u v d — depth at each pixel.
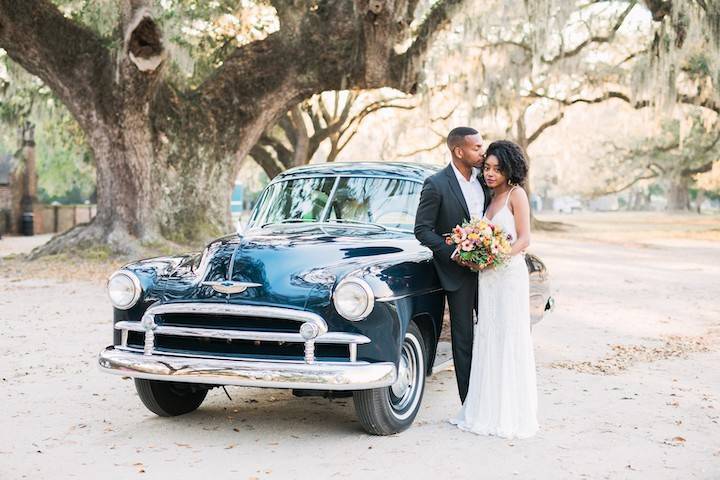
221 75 20.33
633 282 15.85
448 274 5.52
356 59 18.78
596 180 60.34
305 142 31.31
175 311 5.09
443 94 33.25
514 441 5.19
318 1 19.67
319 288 4.98
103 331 9.72
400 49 19.06
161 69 17.95
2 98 23.98
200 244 19.81
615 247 27.70
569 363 7.84
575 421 5.69
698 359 8.09
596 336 9.52
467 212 5.56
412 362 5.54
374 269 5.12
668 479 4.46
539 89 38.41
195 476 4.52
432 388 6.79
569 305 12.38
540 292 7.48
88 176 53.09
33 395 6.48
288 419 5.80
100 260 18.25
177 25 19.95
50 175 52.09
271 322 4.99
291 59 19.67
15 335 9.40
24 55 18.36
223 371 4.88
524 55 30.22
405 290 5.17
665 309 11.93
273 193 6.61
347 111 33.41
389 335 4.97
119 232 19.11
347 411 6.05
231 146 20.56
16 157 32.44
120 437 5.32
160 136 19.69
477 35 22.81
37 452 4.97
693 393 6.56
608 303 12.62
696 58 30.47
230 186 20.84
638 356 8.23
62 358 8.02
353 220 6.23
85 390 6.68
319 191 6.46
